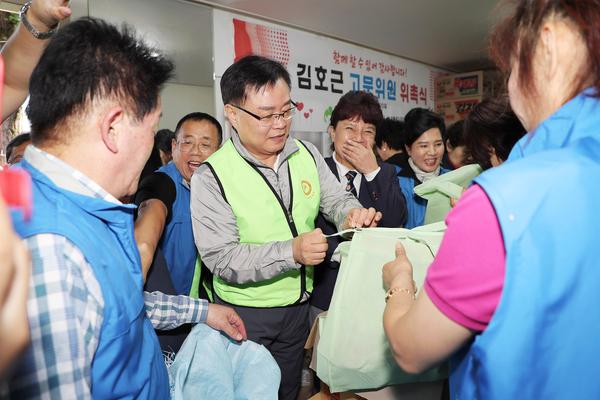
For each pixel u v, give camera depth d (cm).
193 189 127
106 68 60
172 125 266
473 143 122
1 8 212
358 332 99
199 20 277
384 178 176
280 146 129
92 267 57
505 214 48
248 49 304
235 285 130
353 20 327
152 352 72
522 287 47
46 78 59
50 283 51
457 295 50
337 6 296
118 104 62
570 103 52
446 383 104
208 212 124
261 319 131
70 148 61
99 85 60
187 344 97
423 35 373
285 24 328
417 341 54
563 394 51
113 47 62
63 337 51
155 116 68
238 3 282
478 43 401
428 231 107
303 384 190
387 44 399
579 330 50
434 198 158
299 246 111
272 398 99
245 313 131
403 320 58
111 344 59
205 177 126
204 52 280
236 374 105
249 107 123
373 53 413
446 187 151
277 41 324
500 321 48
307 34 347
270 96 122
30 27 86
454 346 53
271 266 114
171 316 102
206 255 124
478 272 49
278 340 137
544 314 48
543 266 48
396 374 97
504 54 58
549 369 50
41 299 50
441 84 493
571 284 49
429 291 53
